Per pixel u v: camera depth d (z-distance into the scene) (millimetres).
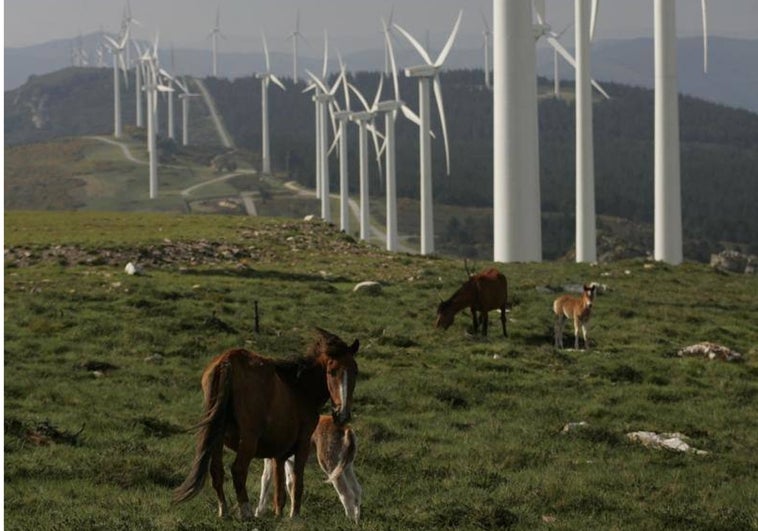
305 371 16281
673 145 84938
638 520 19062
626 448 25797
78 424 24500
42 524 15875
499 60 71812
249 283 48125
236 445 15547
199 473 14836
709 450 26266
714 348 39688
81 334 35844
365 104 134500
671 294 53719
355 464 22469
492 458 23734
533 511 19359
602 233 176625
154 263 52562
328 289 48000
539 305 47469
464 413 29234
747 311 50625
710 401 32188
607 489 21547
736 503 20922
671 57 84750
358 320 41719
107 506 17500
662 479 22609
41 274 47344
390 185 121000
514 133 71688
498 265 61531
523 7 71250
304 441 16328
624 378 35156
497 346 38312
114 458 20797
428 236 103250
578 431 26875
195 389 30188
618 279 57531
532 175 72062
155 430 24906
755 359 39469
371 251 63219
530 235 72000
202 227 67875
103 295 42219
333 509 18422
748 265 129000
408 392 30891
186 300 42438
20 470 19672
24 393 27906
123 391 28969
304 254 59312
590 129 82812
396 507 18984
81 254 52938
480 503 19094
